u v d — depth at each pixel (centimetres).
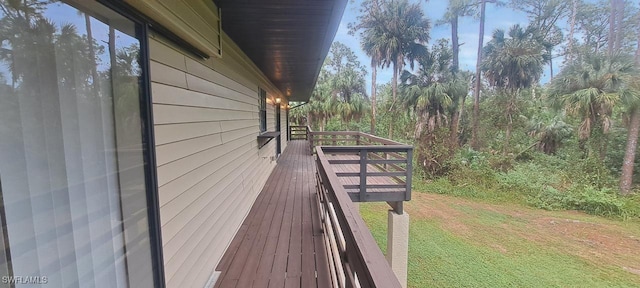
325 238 250
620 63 897
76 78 84
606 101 870
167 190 145
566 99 971
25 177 69
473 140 1354
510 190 990
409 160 386
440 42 1570
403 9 1462
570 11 1770
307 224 309
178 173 159
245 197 335
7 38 65
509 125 1282
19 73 68
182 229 164
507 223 741
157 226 128
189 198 175
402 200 390
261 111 499
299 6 205
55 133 78
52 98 77
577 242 621
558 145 1174
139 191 116
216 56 206
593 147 1024
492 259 540
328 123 2095
